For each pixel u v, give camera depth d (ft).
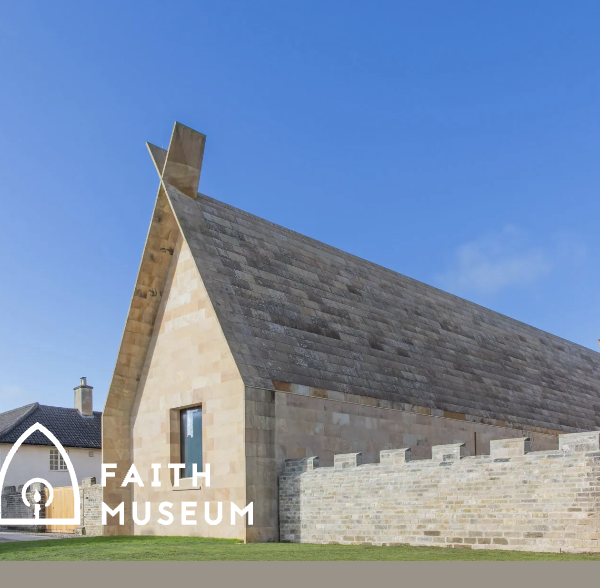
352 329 89.10
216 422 72.13
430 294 118.32
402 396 86.28
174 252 82.38
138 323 83.10
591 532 49.62
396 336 96.78
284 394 72.08
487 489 55.93
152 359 83.46
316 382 75.92
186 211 80.02
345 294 94.32
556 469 52.21
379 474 63.31
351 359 84.02
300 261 91.61
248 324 75.05
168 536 75.05
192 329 77.82
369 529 62.90
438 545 58.08
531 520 53.01
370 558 49.67
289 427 71.82
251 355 72.18
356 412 79.46
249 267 81.97
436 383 95.40
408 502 60.70
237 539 67.26
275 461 69.92
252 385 69.31
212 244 79.71
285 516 69.00
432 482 59.47
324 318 85.97
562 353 145.38
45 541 74.13
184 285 80.02
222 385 72.02
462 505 57.21
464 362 107.24
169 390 80.02
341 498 65.31
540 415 112.47
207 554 55.16
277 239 90.94
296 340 78.89
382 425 82.17
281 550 57.41
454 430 92.58
